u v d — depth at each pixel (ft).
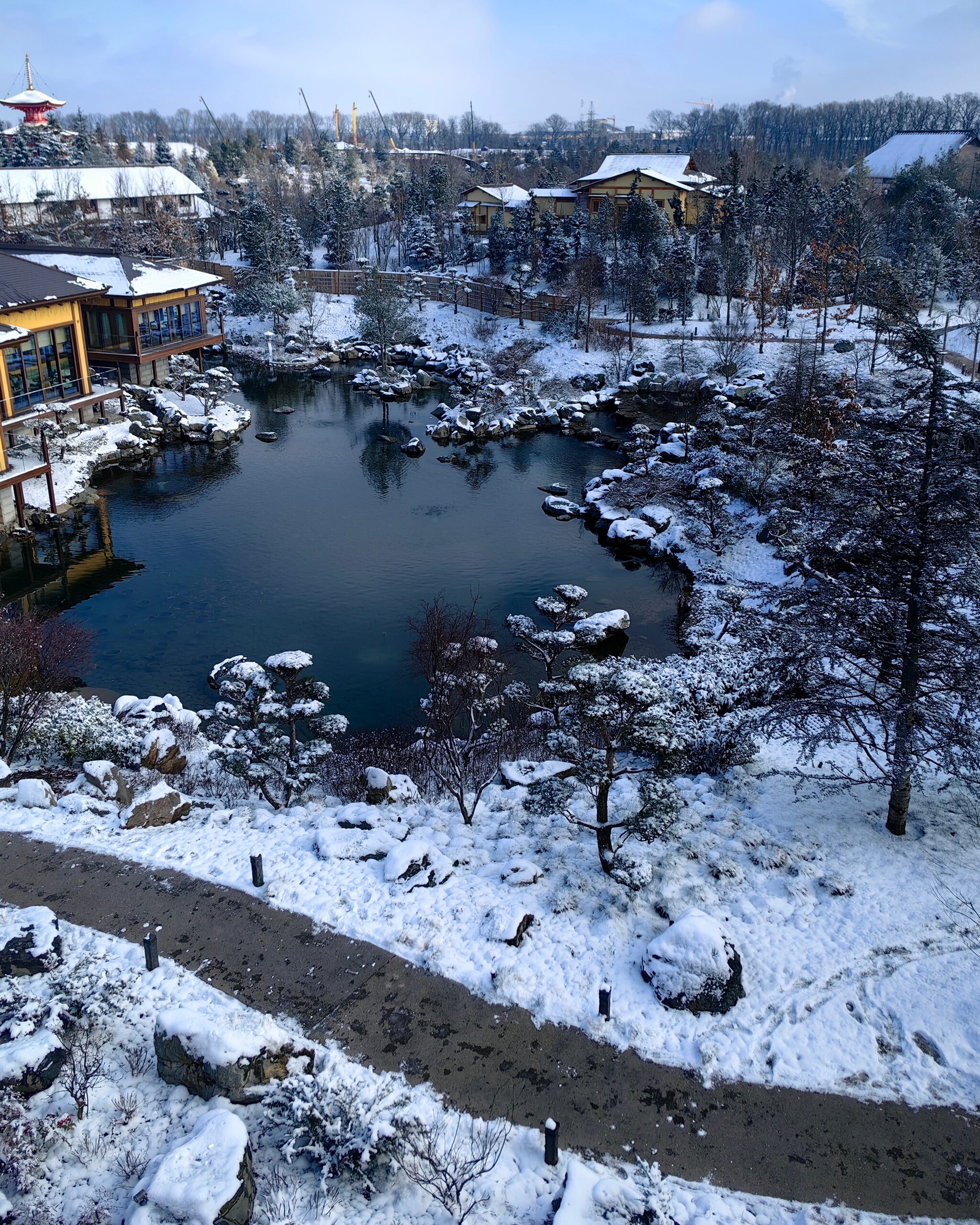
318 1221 34.37
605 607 118.11
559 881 55.57
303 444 183.11
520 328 250.16
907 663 54.90
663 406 206.18
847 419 126.31
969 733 52.85
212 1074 38.75
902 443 54.90
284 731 75.61
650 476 154.92
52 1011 41.39
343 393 221.25
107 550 130.21
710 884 54.85
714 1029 44.62
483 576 125.70
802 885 54.08
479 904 53.31
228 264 312.50
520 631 87.86
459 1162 36.94
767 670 70.90
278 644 104.83
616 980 47.62
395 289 240.73
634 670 56.80
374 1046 43.42
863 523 56.18
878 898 52.95
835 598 56.95
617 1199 34.37
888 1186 37.19
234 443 181.98
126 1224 32.40
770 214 280.92
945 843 58.03
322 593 118.62
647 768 62.13
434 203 336.70
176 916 52.49
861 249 236.22
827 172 456.45
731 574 122.83
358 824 62.39
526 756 79.30
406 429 194.18
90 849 58.95
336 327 266.57
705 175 330.95
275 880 55.47
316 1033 44.16
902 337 58.08
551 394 209.97
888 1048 43.55
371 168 565.94
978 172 341.82
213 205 378.32
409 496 156.56
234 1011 44.34
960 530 52.34
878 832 59.36
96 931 50.98
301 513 146.82
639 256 259.39
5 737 75.92
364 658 102.37
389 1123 36.35
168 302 194.39
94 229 295.28
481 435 188.14
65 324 151.64
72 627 98.63
